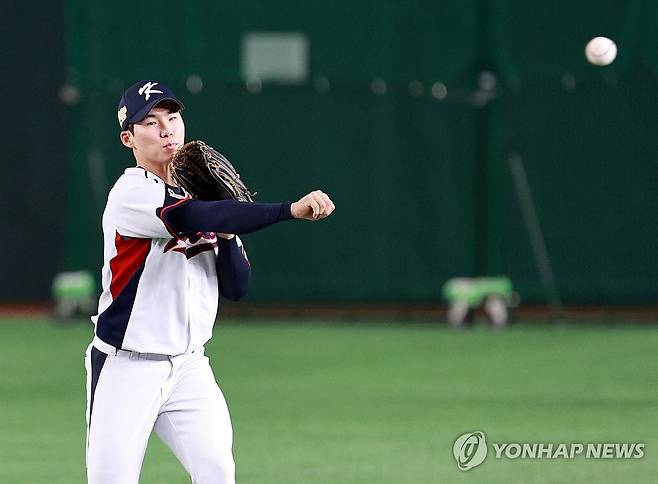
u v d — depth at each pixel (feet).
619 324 200.34
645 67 194.59
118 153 199.00
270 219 59.31
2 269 222.48
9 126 220.02
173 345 62.59
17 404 130.82
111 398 62.08
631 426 115.55
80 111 198.18
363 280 201.46
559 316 199.62
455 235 199.21
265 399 132.77
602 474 95.35
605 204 197.36
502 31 195.42
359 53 197.77
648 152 196.13
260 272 203.62
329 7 197.16
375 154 199.41
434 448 106.42
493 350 171.32
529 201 197.77
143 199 61.36
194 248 63.72
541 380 144.25
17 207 221.66
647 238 197.47
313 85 198.49
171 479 95.09
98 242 201.87
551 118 196.34
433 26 196.65
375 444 108.37
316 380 145.89
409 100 198.08
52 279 222.48
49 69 219.41
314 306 206.59
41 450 107.14
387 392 136.67
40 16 218.59
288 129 199.21
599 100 195.93
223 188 65.16
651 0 193.47
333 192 200.23
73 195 200.44
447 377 147.23
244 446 108.06
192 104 198.59
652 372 150.00
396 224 200.13
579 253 198.08
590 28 194.49
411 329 196.24
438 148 198.18
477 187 198.08
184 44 197.36
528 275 199.11
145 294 62.34
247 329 196.13
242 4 196.95
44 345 179.32
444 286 199.93
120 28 196.75
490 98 195.83
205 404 63.36
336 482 93.86
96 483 62.03
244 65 198.08
